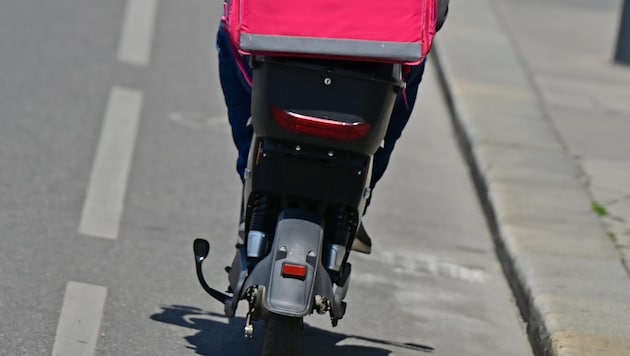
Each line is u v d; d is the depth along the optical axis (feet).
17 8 147.74
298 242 52.08
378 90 50.65
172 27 148.87
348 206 53.62
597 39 163.12
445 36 152.46
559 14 176.86
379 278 78.43
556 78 138.21
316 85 50.47
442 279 79.97
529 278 74.18
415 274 80.33
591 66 146.72
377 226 89.45
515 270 77.87
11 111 107.96
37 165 94.43
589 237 84.23
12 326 63.26
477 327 71.72
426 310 73.61
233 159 103.30
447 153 112.57
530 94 129.08
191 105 118.21
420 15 50.11
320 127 50.52
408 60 49.57
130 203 88.63
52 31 138.92
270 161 52.70
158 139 106.01
